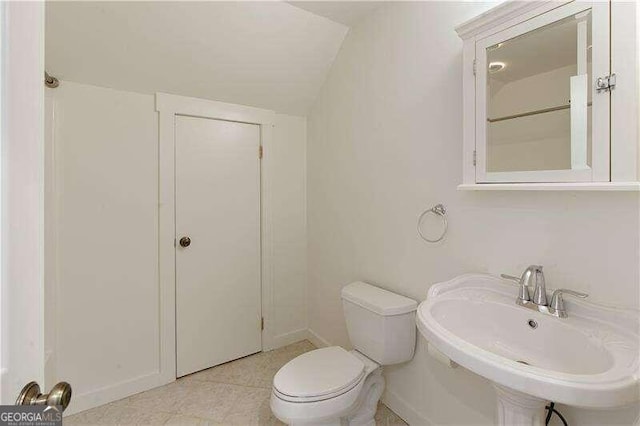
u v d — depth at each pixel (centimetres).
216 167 215
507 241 116
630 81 80
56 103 163
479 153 113
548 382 65
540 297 100
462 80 128
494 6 111
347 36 200
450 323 113
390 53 166
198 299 210
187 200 204
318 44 200
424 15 145
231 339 225
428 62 144
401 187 162
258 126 233
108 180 179
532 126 101
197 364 210
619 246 89
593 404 63
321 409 121
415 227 154
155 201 194
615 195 89
